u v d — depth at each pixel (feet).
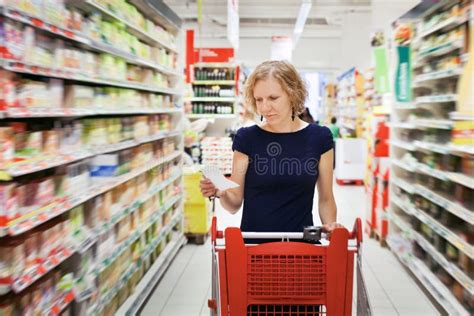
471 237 11.63
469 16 11.38
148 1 13.10
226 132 36.99
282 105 6.68
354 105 39.50
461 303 12.08
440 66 14.24
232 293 6.29
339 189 33.78
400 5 31.99
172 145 17.60
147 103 14.05
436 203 13.55
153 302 13.43
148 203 13.96
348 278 6.32
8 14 6.18
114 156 10.48
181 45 18.33
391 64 18.95
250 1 41.70
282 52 39.14
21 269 6.81
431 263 14.66
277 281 6.28
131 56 11.86
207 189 7.08
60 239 8.16
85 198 8.84
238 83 36.63
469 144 11.52
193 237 19.75
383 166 19.24
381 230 19.12
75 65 8.84
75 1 8.98
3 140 6.48
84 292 9.03
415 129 17.02
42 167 7.20
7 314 6.73
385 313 12.92
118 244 11.04
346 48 46.16
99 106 10.14
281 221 7.15
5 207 6.28
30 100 7.22
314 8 41.98
